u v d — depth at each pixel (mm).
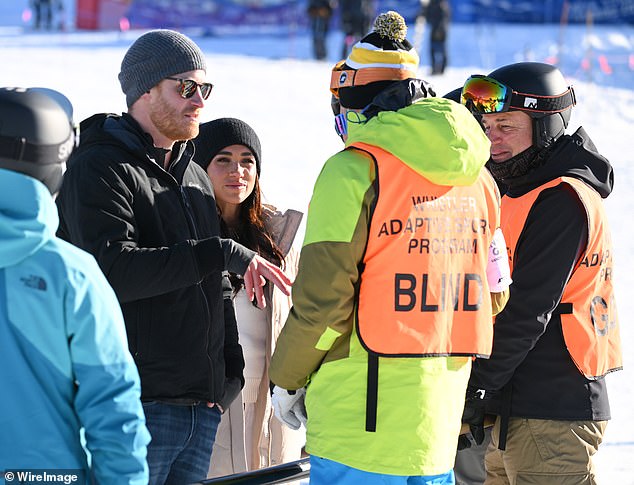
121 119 7641
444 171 6348
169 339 7367
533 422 7699
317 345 6445
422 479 6504
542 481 7727
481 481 9141
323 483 6566
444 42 51531
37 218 5184
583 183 7660
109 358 5312
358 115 7039
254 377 9258
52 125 5363
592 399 7699
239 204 9469
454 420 6633
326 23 57906
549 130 7781
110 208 7141
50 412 5266
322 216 6328
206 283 7684
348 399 6410
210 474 9023
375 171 6324
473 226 6711
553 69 7875
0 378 5191
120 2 73875
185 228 7621
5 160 5238
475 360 7566
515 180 7930
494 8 70188
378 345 6320
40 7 73938
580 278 7625
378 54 6918
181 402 7418
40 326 5203
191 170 8047
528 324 7422
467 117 6527
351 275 6328
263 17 73625
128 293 7055
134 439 5359
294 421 7172
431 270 6430
